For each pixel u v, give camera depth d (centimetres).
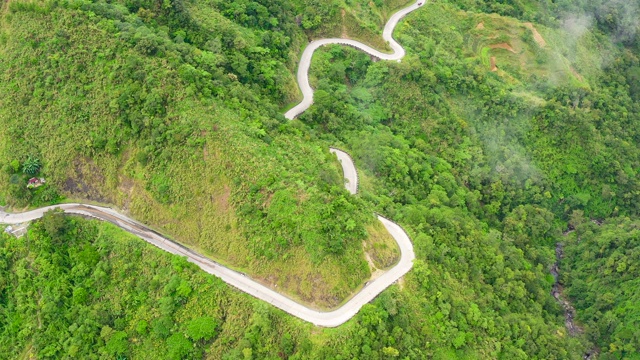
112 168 8425
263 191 7806
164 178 8156
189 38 9875
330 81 11381
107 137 8425
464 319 8006
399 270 7988
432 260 8306
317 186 8031
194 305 7419
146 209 8281
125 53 8588
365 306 7269
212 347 7188
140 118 8188
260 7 11150
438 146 11338
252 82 10125
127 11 9450
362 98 11431
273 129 8975
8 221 8425
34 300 7888
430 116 11525
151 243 8050
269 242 7606
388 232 8569
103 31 8744
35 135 8650
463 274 8662
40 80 8756
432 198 9844
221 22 10412
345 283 7450
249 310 7275
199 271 7619
